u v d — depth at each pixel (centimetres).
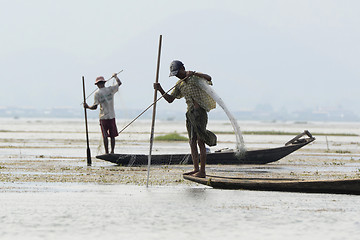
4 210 2441
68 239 1972
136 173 3906
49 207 2519
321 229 2142
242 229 2131
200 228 2141
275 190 3031
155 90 3288
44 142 8550
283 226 2186
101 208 2508
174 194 2925
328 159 5478
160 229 2120
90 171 4009
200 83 3170
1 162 4697
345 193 2917
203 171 3281
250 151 4666
